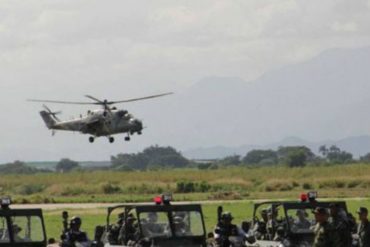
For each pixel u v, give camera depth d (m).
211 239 69.12
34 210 64.56
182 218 67.12
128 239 66.12
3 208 63.91
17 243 63.19
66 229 68.38
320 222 54.16
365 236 63.69
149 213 66.44
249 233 71.31
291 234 69.19
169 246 65.69
